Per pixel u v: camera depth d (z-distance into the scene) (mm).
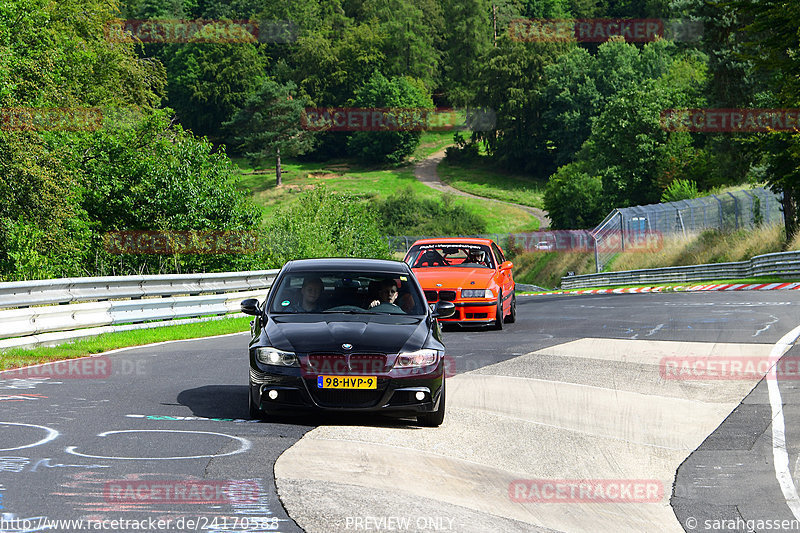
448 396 34344
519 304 93625
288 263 33750
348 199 175750
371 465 22953
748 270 128125
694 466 25297
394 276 32625
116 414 28844
